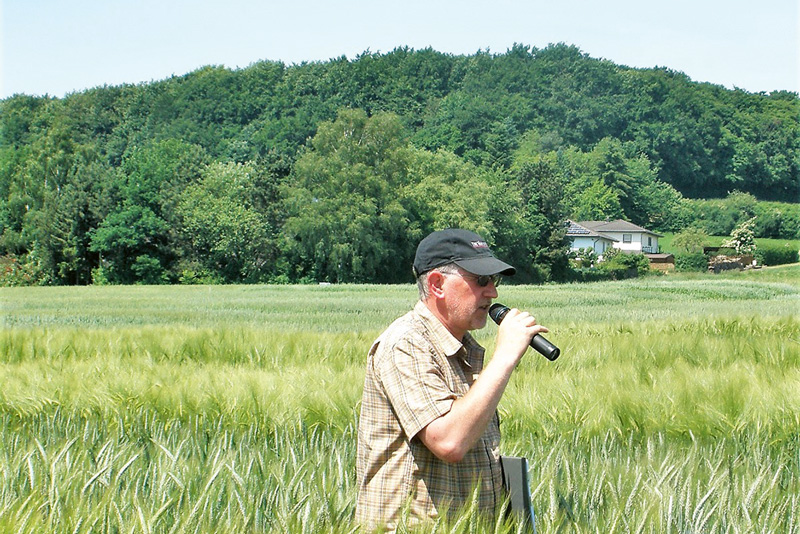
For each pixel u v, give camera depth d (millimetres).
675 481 3600
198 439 5086
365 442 2650
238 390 6270
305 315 28562
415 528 2455
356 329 21578
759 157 125938
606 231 105750
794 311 26891
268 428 5688
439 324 2662
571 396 6121
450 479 2557
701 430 5438
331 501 3059
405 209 73375
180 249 70625
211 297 42188
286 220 72062
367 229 70625
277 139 117812
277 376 7168
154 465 3695
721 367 7727
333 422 5684
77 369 8148
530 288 48375
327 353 9828
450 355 2627
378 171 74125
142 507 3004
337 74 136375
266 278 70938
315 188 72688
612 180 116250
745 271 75438
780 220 109938
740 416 5484
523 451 4770
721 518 3230
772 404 5734
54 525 2723
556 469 3664
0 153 85125
